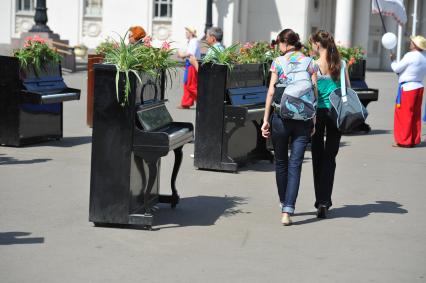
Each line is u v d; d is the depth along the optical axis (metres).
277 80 7.48
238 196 8.88
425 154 12.57
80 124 14.66
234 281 5.80
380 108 20.20
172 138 7.15
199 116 10.38
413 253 6.71
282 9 38.41
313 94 7.44
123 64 6.97
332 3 41.62
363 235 7.28
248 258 6.42
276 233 7.25
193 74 17.72
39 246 6.59
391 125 16.50
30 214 7.70
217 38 12.64
